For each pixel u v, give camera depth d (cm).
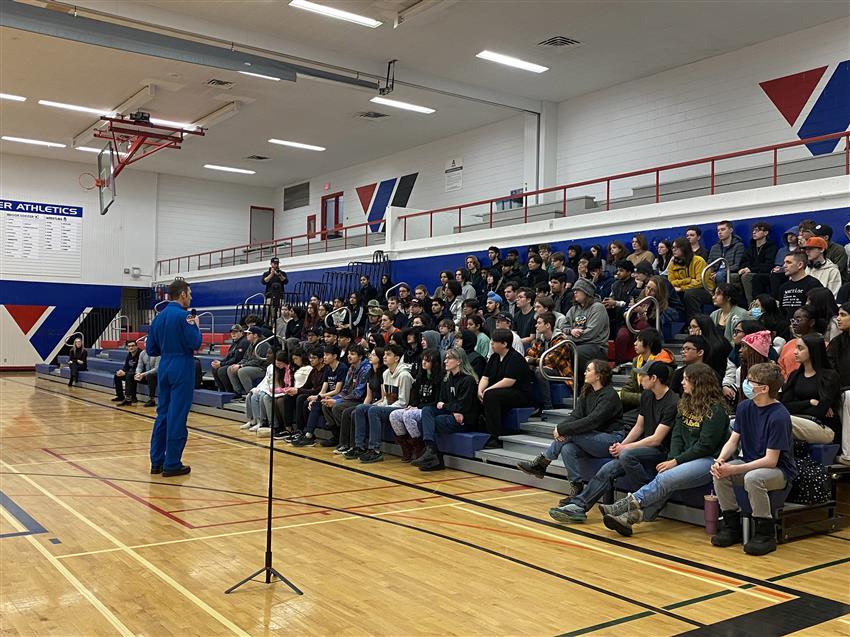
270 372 1070
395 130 1978
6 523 557
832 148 1225
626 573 448
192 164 2412
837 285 758
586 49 1407
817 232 825
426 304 1209
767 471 495
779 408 504
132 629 354
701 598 405
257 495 661
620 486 621
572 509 566
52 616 369
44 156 2345
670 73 1491
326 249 2192
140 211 2522
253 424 1091
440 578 436
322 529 547
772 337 682
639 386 680
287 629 356
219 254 2675
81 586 415
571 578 438
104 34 1248
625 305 932
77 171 2422
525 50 1430
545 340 843
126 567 451
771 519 497
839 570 457
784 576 444
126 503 627
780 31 1291
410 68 1559
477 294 1208
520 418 789
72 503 625
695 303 889
